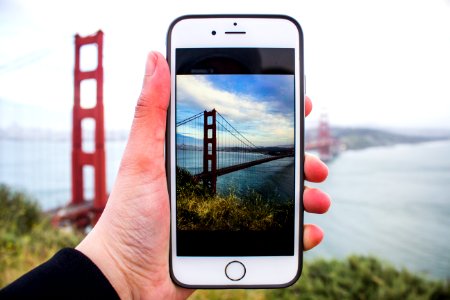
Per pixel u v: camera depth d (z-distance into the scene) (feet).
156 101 0.51
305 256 1.61
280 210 0.53
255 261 0.53
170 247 0.53
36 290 0.35
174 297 0.54
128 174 0.52
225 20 0.55
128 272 0.50
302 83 0.54
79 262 0.38
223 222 0.53
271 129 0.54
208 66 0.54
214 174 0.53
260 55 0.55
